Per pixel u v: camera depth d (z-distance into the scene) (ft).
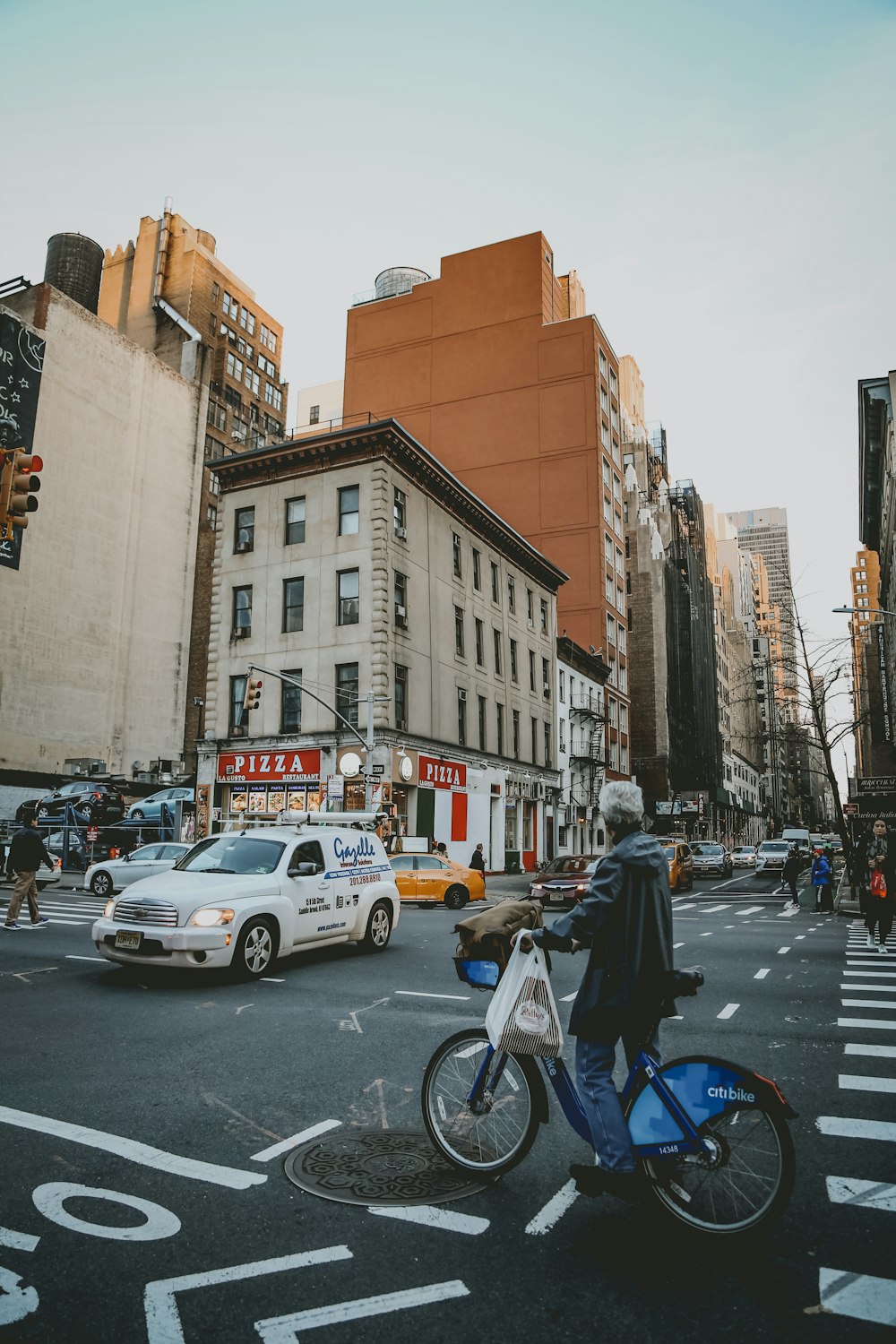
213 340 231.30
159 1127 16.37
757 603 489.26
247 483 109.09
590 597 172.35
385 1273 11.05
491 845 121.39
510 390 180.45
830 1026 25.66
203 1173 14.24
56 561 145.79
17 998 28.30
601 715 168.04
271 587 104.88
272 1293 10.56
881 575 198.59
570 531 174.09
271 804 99.76
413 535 106.73
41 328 146.41
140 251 230.27
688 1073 12.35
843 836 93.76
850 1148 15.56
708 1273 11.09
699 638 263.49
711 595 298.35
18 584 138.31
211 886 32.58
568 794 154.61
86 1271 11.03
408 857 77.36
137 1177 14.03
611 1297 10.50
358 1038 23.34
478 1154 14.35
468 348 184.85
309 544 103.24
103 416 158.30
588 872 74.38
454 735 112.47
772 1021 26.30
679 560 256.52
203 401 186.50
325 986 31.19
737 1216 12.01
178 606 171.94
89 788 107.24
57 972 33.22
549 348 179.01
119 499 160.35
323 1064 20.77
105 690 153.38
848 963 40.09
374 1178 14.08
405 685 101.45
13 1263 11.19
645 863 12.60
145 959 30.91
